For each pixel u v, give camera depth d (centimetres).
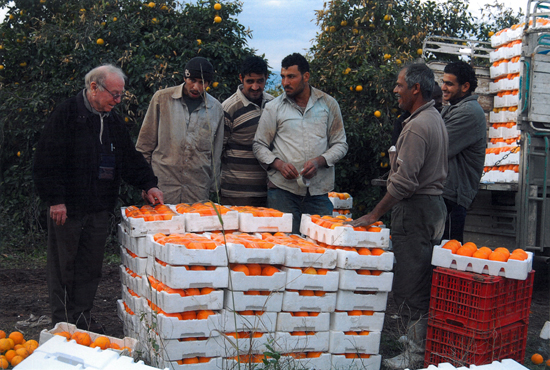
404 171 343
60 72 705
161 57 699
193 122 453
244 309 310
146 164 418
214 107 464
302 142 455
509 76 670
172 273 294
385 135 718
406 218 368
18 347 331
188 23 734
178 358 299
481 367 298
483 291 323
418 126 346
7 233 708
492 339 331
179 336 297
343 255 327
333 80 746
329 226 344
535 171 587
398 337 400
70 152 366
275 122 460
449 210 428
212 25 747
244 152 487
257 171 489
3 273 598
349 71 739
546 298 578
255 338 313
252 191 489
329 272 326
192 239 317
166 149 455
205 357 307
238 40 761
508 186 573
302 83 452
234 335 311
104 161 383
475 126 420
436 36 790
